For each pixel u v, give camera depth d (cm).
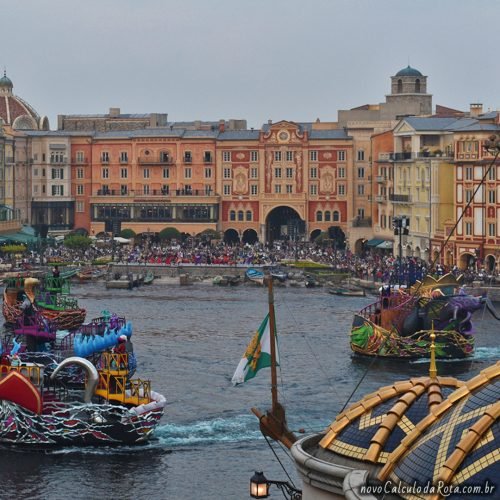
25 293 18588
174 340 19188
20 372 12950
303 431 8681
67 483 11300
